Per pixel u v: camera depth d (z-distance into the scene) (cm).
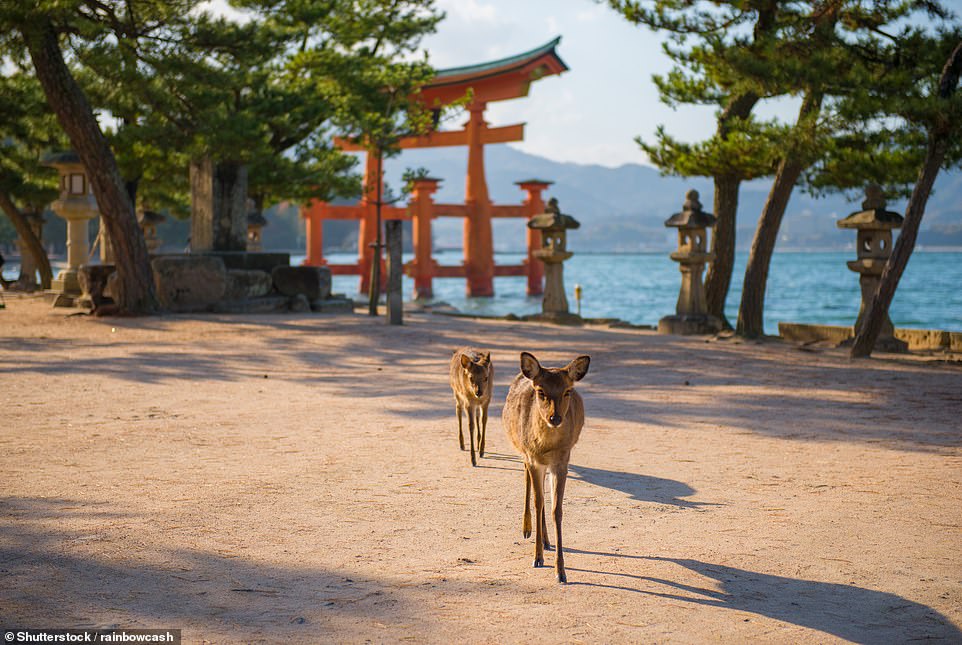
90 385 1496
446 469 930
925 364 1814
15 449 1005
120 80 2662
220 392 1448
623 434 1108
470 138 9138
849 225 2241
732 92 2427
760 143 2272
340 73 3622
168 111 2869
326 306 3250
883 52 2095
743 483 867
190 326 2544
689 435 1101
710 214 2723
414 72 3775
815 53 1939
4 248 15862
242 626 516
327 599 562
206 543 673
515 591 580
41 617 524
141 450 1009
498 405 1345
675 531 715
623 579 605
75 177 3338
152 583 586
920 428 1134
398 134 3819
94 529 704
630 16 2389
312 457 980
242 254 3247
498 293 10212
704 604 559
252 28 2825
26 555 638
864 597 573
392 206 9219
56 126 3588
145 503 783
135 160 3703
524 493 834
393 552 659
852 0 2209
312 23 3516
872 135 2222
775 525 729
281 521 734
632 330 2845
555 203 3058
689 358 1900
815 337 2419
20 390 1433
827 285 9975
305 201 4169
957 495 817
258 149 2930
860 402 1335
